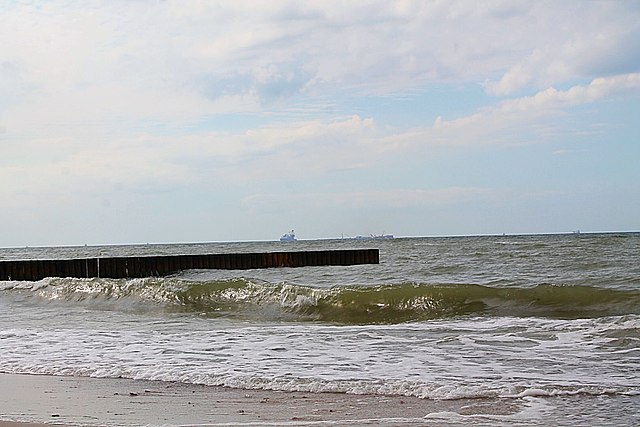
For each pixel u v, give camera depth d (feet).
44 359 28.27
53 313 51.34
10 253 312.29
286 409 19.16
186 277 102.53
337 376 23.57
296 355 28.02
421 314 44.50
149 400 20.61
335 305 47.44
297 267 123.54
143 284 57.57
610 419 17.74
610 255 104.12
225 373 24.44
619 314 40.60
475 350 28.53
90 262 107.96
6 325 42.75
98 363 27.07
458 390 20.99
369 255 126.93
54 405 20.06
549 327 34.04
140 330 37.81
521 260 99.30
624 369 24.20
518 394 20.47
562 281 60.49
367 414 18.43
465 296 45.75
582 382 22.00
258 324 41.47
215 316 47.09
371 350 28.94
